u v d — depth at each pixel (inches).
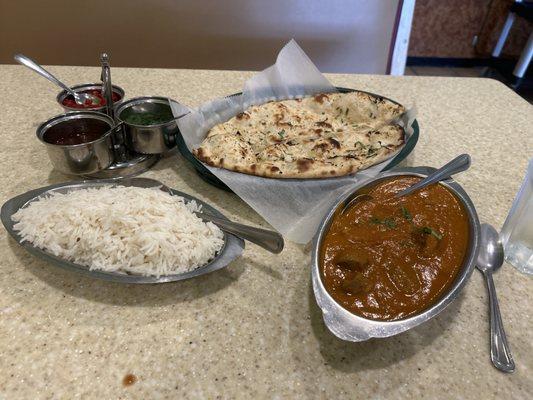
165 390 10.9
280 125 21.2
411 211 13.6
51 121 17.2
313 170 17.3
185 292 13.4
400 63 43.3
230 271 14.2
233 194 17.8
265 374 11.3
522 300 13.6
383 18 40.6
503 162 20.4
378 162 18.3
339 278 11.9
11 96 24.1
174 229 13.5
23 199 15.1
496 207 17.4
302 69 23.5
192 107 23.8
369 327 10.5
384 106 22.0
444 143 21.8
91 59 41.9
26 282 13.4
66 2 38.7
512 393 11.1
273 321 12.7
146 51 41.8
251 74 28.2
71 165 16.6
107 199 14.3
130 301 13.1
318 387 11.1
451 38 71.8
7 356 11.4
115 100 20.1
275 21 40.4
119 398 10.7
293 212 16.0
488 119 24.3
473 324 12.8
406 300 11.4
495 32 70.4
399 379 11.3
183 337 12.2
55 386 10.9
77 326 12.3
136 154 19.1
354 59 42.7
